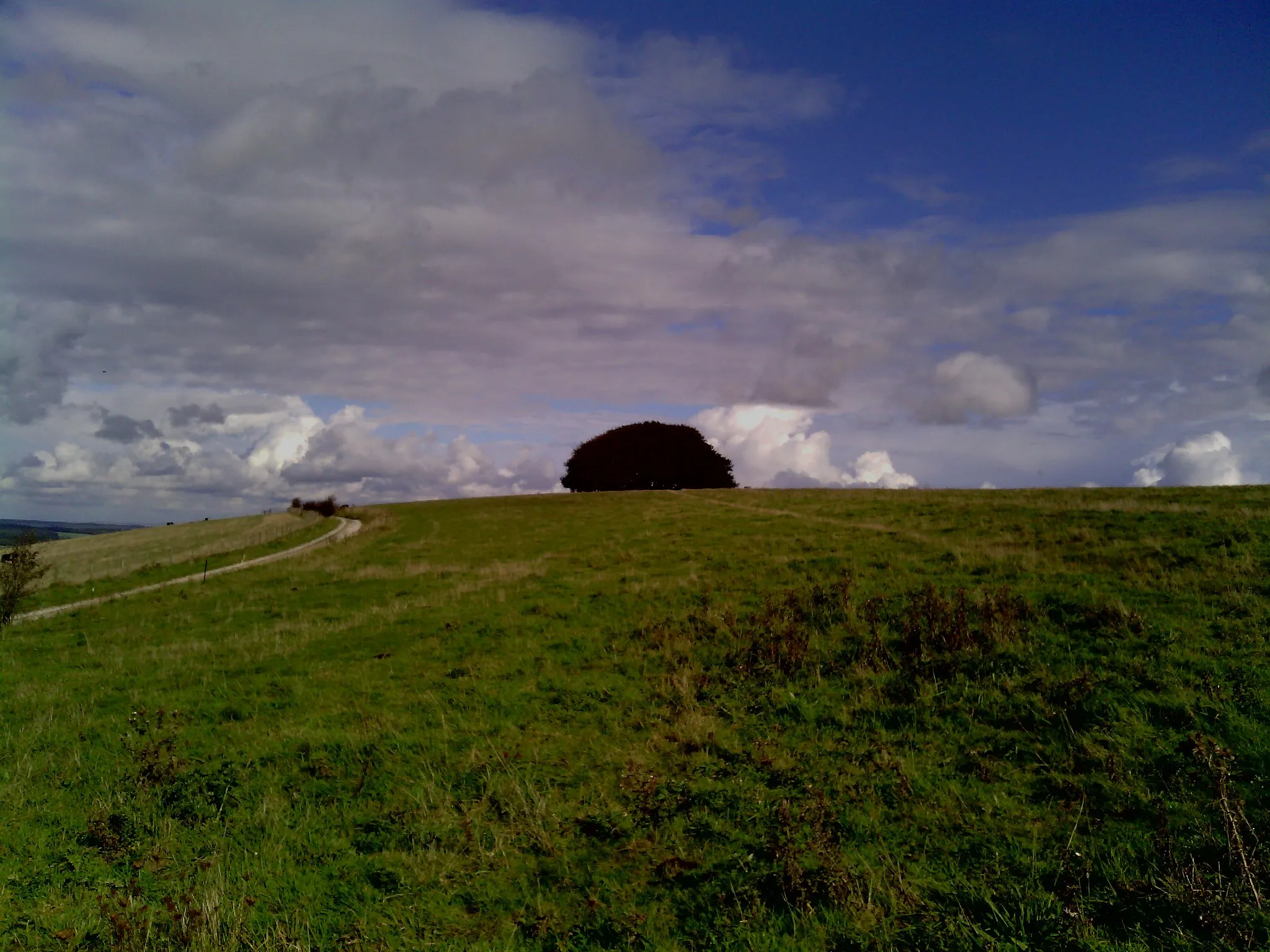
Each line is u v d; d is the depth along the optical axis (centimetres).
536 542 3209
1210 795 621
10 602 2119
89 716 1114
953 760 755
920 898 546
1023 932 492
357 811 767
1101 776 678
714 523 3072
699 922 550
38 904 615
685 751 845
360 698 1114
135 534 5581
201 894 613
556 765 830
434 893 614
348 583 2448
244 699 1164
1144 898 511
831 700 943
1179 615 1016
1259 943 455
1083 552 1503
